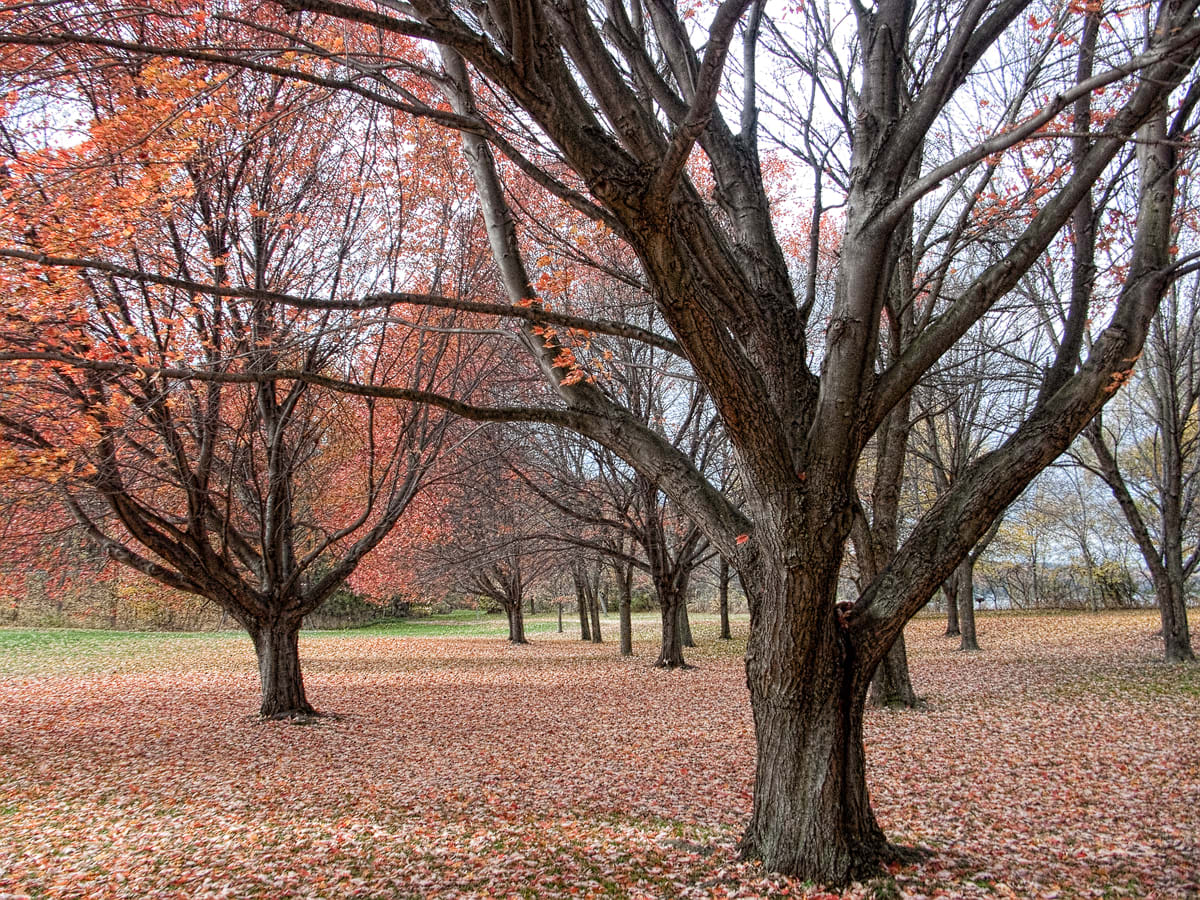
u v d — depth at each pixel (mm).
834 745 4398
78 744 10289
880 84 4457
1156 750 7895
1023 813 6160
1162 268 4246
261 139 8734
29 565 13656
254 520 13961
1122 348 4105
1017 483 4246
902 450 10898
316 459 15328
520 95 2928
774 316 4711
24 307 6324
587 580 26797
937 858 4863
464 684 15812
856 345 4211
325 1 2646
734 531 4637
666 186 2947
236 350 8859
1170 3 3893
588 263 6051
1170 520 14078
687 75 4684
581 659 20531
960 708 10797
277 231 9289
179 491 12117
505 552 17906
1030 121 3047
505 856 5547
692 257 4234
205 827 6590
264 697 11836
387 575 22844
